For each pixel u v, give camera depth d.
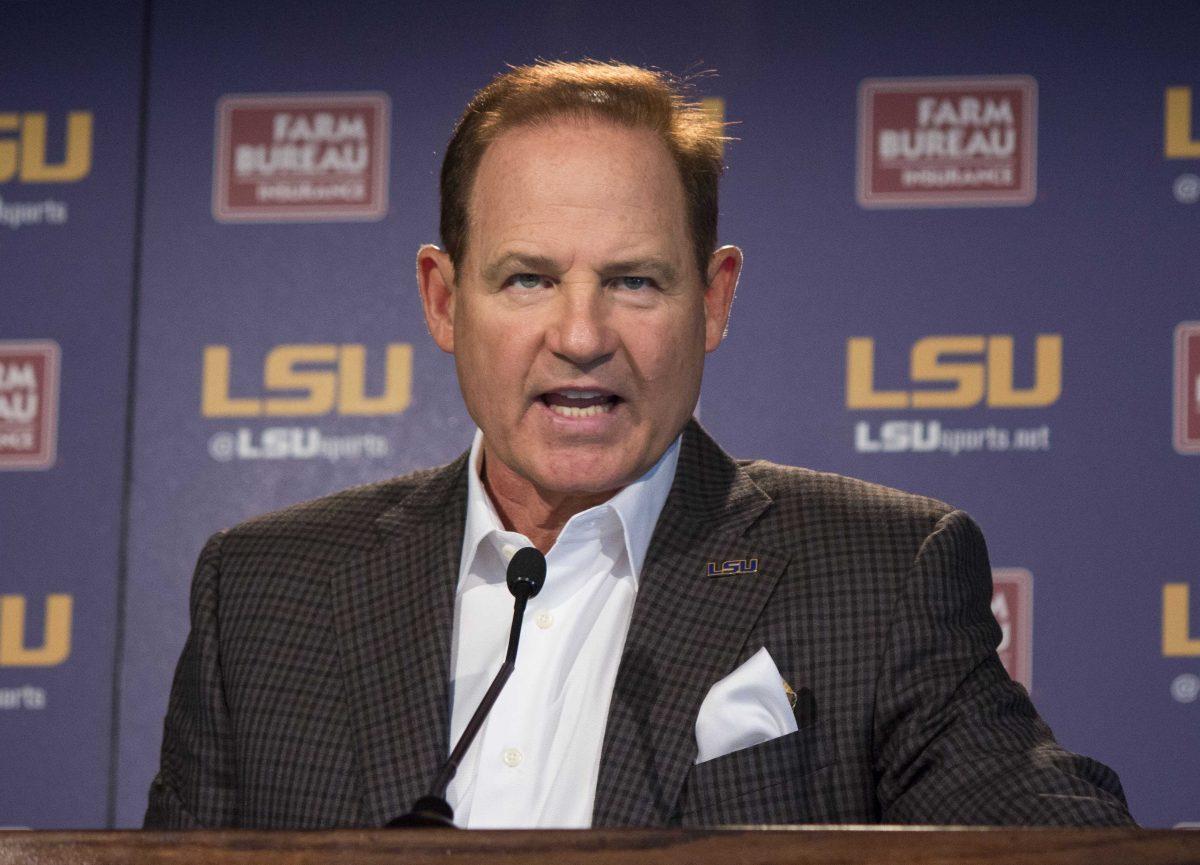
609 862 2.75
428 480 4.83
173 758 4.55
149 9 8.74
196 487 8.38
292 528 4.74
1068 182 8.12
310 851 2.80
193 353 8.48
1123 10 8.21
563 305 4.06
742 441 8.12
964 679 4.06
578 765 4.11
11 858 2.85
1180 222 8.03
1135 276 8.02
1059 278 8.05
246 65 8.67
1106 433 7.93
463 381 4.31
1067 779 3.68
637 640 4.19
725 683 4.01
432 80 8.60
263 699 4.35
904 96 8.28
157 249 8.56
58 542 8.38
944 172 8.20
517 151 4.14
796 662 4.13
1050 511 7.90
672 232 4.12
